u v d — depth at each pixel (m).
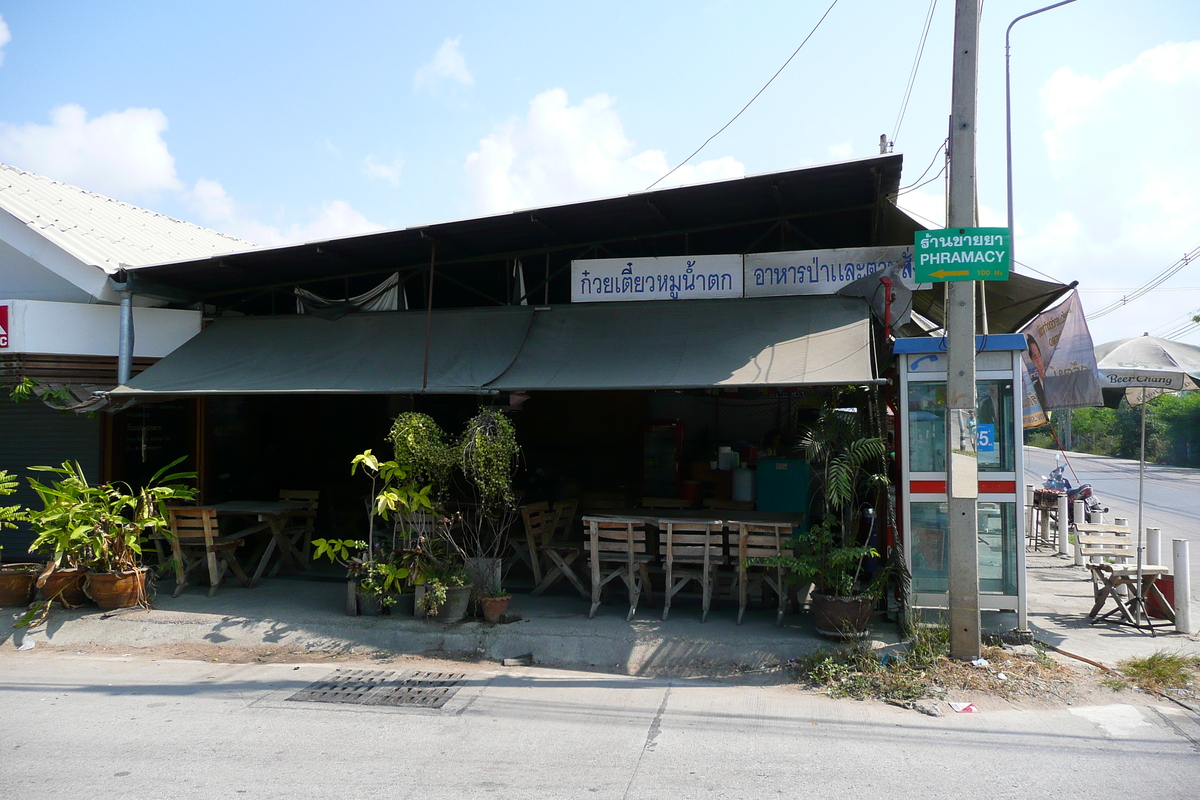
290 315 10.87
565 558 8.96
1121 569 8.45
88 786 4.55
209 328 10.95
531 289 10.71
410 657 7.47
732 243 10.12
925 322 11.98
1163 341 9.94
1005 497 7.55
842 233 9.84
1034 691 6.26
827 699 6.23
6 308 9.88
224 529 10.48
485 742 5.31
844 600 7.12
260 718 5.81
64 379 10.12
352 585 8.34
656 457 11.36
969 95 6.79
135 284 10.34
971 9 6.77
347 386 8.81
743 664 6.97
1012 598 7.47
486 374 8.69
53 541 8.78
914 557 7.71
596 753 5.11
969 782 4.63
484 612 7.93
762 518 8.53
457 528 9.34
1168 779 4.68
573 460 11.94
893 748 5.19
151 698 6.31
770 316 8.88
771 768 4.85
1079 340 9.54
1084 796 4.44
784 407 12.45
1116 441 42.75
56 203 12.23
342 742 5.30
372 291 10.73
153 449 11.48
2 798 4.38
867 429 8.54
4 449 11.73
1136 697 6.21
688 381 7.79
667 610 8.07
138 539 9.08
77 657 7.64
